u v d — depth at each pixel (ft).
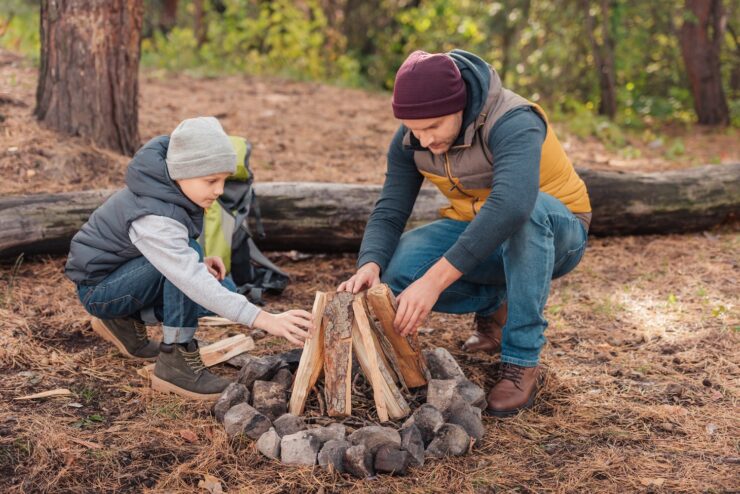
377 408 8.64
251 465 8.13
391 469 7.93
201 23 41.27
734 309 12.82
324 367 8.93
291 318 8.40
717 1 37.17
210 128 8.65
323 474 7.93
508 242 8.96
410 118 8.29
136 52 17.74
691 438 8.80
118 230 8.98
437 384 8.83
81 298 9.65
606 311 12.87
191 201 8.88
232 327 11.93
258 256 13.42
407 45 49.52
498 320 11.05
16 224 13.04
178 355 9.43
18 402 9.16
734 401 9.70
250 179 13.00
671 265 15.33
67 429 8.59
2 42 30.19
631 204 16.81
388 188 9.93
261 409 8.81
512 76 44.06
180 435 8.62
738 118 39.93
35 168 15.76
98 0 16.92
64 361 10.32
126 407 9.26
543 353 11.21
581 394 9.89
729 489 7.74
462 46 47.52
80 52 17.03
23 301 12.13
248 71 34.78
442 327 12.21
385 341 9.12
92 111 17.21
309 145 22.59
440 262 8.32
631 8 38.22
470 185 9.20
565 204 9.64
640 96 43.75
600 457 8.36
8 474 7.75
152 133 20.95
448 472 8.05
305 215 14.92
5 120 17.15
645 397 9.84
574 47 40.19
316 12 38.86
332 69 39.01
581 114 31.12
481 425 8.68
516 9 40.96
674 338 11.75
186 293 8.60
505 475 8.02
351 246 15.34
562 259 9.65
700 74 37.83
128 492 7.63
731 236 17.33
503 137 8.43
